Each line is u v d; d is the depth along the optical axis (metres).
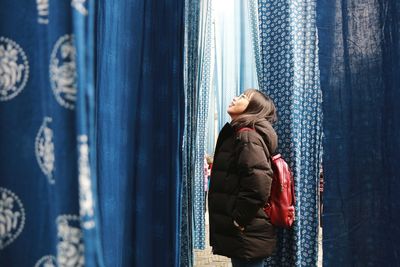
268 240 1.56
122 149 1.01
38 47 0.66
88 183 0.59
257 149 1.50
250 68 2.43
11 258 0.66
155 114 1.12
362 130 0.98
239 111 1.74
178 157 1.14
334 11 1.01
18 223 0.66
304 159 1.63
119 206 1.00
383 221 0.95
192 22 1.77
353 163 0.98
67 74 0.61
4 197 0.67
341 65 1.00
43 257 0.64
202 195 2.91
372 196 0.96
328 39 1.01
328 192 1.00
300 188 1.64
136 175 1.07
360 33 0.98
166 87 1.13
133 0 1.04
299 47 1.59
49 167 0.64
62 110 0.61
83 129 0.59
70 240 0.60
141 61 1.07
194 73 1.79
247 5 2.44
